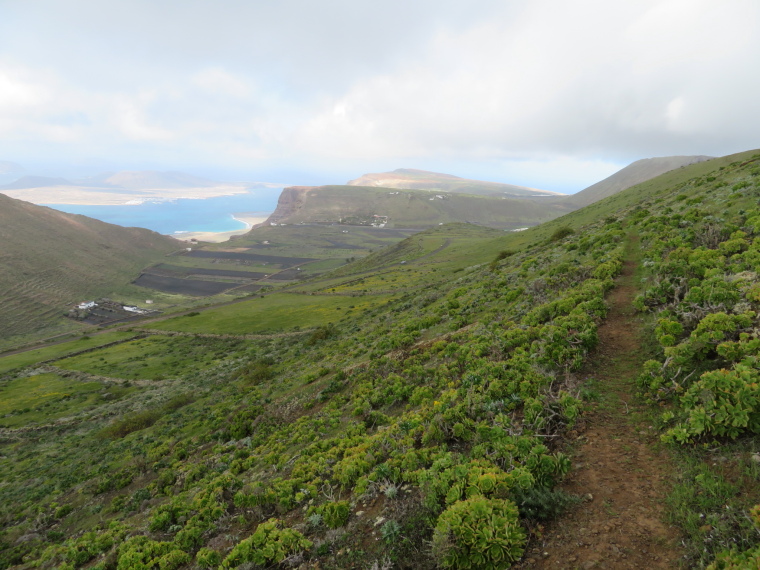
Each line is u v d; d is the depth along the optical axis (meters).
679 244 24.02
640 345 14.30
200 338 106.00
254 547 10.08
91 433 52.62
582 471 8.54
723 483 6.89
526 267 40.38
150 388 72.88
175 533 15.34
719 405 8.05
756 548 5.39
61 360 104.69
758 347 9.68
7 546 25.95
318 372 36.12
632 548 6.34
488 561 6.66
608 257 27.70
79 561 17.78
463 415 12.46
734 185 33.47
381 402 20.78
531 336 17.77
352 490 11.89
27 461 45.62
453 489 8.30
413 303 58.72
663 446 8.61
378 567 7.68
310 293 137.62
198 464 25.80
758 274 14.76
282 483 14.14
